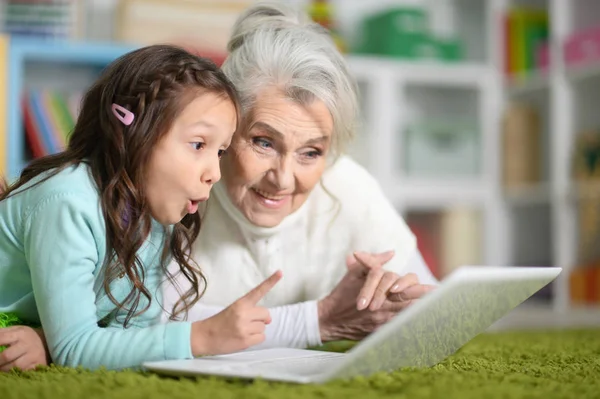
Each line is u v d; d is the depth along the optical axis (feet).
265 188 4.50
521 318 10.91
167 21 10.70
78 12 10.59
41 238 3.61
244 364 3.40
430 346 3.49
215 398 2.62
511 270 3.33
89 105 3.87
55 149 10.06
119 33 10.59
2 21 10.09
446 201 12.09
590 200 11.15
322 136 4.43
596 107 11.69
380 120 11.71
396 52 12.02
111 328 3.68
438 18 13.26
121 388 2.84
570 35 11.62
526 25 12.50
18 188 3.91
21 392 2.79
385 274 4.44
